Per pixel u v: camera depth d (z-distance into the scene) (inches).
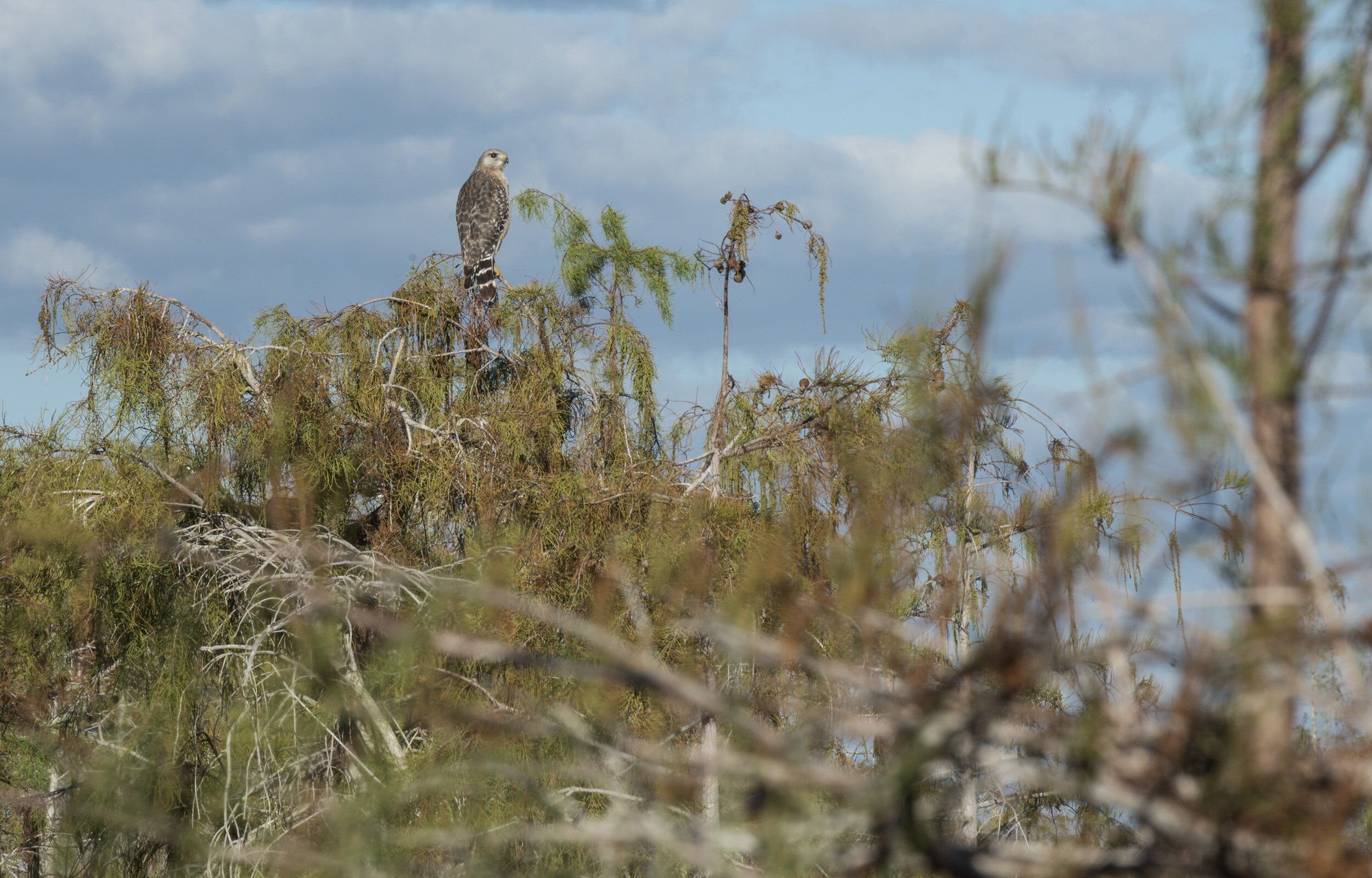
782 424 741.9
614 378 917.2
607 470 858.1
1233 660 173.0
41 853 832.9
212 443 882.8
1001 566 196.4
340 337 937.5
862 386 657.6
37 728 815.1
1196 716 173.5
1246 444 178.1
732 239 762.2
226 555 824.3
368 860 389.4
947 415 210.5
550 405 898.7
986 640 180.7
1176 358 181.5
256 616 772.6
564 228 935.7
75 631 837.2
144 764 739.4
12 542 807.7
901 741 185.5
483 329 951.6
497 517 817.5
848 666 200.7
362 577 681.6
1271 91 187.3
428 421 956.6
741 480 745.6
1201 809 172.7
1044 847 216.5
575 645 591.2
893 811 187.5
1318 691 188.7
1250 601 175.9
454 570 754.8
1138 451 180.9
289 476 848.9
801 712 213.6
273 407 880.9
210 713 781.3
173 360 904.9
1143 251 185.8
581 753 293.4
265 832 636.7
